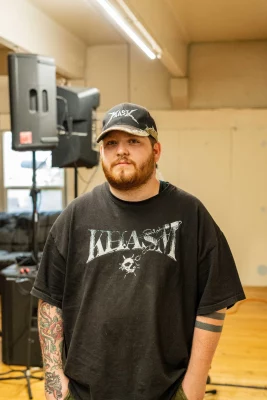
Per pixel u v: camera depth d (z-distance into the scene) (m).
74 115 3.42
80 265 1.36
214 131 5.51
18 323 3.21
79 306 1.36
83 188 5.79
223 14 4.21
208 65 5.48
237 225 5.58
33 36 4.03
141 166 1.32
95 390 1.30
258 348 3.64
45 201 5.95
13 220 5.64
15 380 3.05
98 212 1.38
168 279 1.31
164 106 5.64
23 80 2.94
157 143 1.40
